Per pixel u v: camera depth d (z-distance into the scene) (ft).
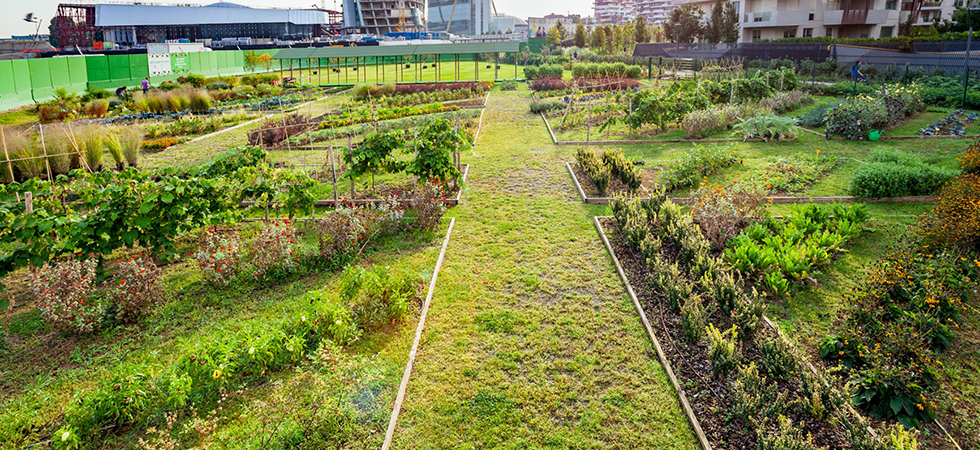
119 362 17.97
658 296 21.80
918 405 14.79
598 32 206.69
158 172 27.78
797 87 74.13
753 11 148.56
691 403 15.75
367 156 33.19
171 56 135.54
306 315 18.56
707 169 38.34
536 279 23.70
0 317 21.08
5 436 14.35
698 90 60.29
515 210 32.99
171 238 25.73
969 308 20.10
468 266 25.18
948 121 53.83
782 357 16.38
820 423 14.74
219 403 15.46
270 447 13.92
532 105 73.36
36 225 21.08
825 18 138.00
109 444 14.53
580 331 19.63
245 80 127.65
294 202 28.99
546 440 14.65
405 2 444.96
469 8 575.79
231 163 29.32
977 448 13.91
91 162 43.62
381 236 28.66
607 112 65.16
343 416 15.10
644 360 17.93
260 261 23.49
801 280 22.43
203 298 22.31
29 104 93.15
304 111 82.43
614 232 28.71
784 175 36.88
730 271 22.94
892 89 60.75
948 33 104.78
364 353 18.39
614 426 15.10
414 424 15.26
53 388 16.83
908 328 17.13
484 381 17.02
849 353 17.16
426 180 33.30
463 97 92.73
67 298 19.26
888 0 135.85
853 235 26.11
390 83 102.99
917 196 32.01
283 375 17.20
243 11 387.34
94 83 112.16
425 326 20.06
